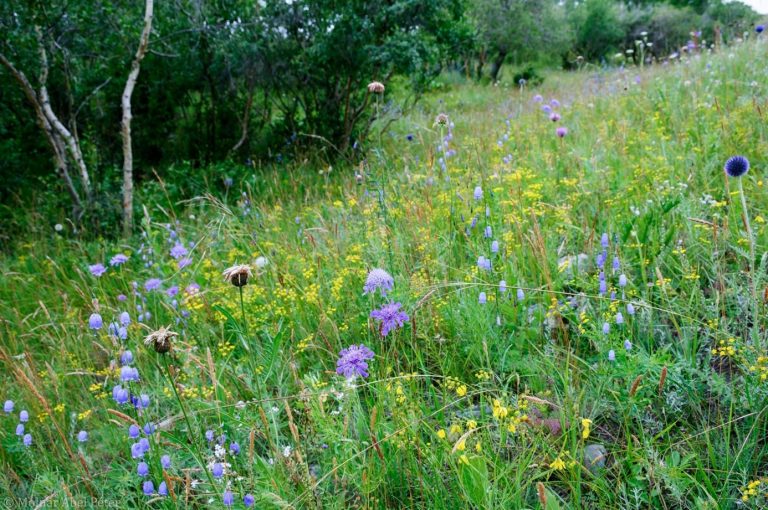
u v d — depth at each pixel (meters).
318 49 9.20
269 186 7.69
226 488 2.13
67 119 10.19
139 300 4.92
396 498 2.41
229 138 11.22
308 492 2.19
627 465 2.42
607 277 3.38
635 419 2.62
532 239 3.49
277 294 3.83
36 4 7.59
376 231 4.13
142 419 2.71
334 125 10.18
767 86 6.36
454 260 3.79
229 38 9.71
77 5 7.96
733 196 3.92
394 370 2.96
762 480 2.10
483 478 2.09
